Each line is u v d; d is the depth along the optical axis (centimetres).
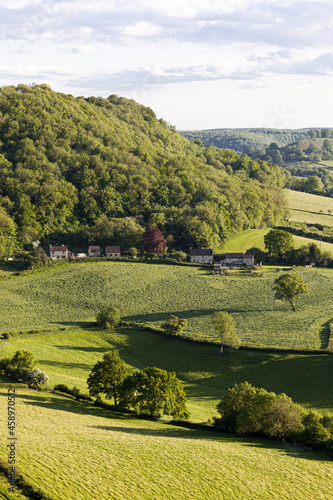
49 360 10638
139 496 4975
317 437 6806
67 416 6994
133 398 7631
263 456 6328
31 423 6366
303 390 9519
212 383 10131
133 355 11469
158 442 6369
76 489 4859
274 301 14850
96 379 7938
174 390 7800
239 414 7325
